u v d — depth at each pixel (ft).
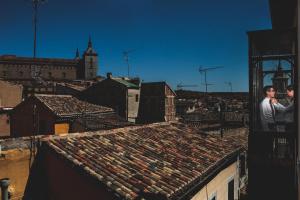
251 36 23.31
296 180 22.02
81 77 290.76
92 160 30.01
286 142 23.62
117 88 130.62
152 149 37.86
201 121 102.32
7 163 27.91
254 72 23.57
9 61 262.88
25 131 89.76
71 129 87.56
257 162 23.75
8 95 118.52
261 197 23.68
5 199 25.55
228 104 164.45
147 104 136.36
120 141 37.83
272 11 24.14
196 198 34.40
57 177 29.89
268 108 23.71
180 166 34.17
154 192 26.43
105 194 26.25
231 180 47.06
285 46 23.80
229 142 49.42
